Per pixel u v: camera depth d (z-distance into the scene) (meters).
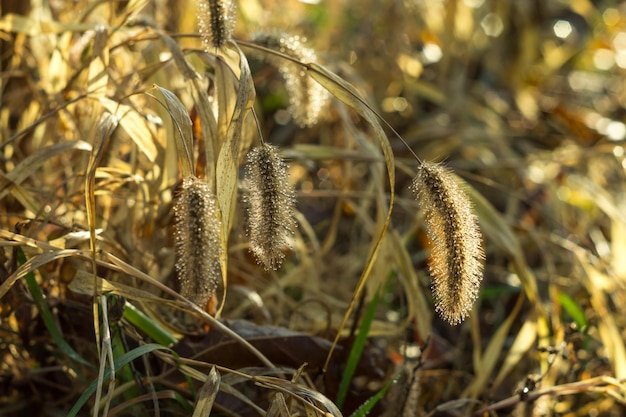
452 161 0.88
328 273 0.74
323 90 0.57
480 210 0.66
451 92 0.99
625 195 0.89
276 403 0.46
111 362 0.46
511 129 1.02
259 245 0.45
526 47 1.10
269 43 0.57
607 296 0.74
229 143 0.48
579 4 1.21
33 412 0.57
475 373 0.63
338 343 0.58
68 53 0.64
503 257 0.79
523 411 0.59
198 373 0.49
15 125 0.68
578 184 0.76
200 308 0.51
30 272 0.51
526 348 0.62
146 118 0.55
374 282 0.60
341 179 0.82
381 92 0.96
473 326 0.62
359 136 0.67
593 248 0.77
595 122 1.00
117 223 0.58
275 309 0.64
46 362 0.58
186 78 0.52
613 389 0.60
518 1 1.13
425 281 0.73
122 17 0.59
